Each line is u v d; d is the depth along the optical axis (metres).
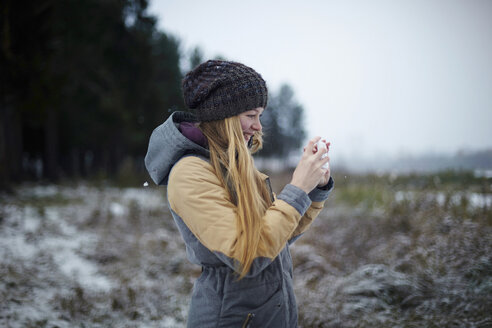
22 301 3.03
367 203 6.55
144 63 16.66
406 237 4.11
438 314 2.54
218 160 0.96
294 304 1.05
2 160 11.59
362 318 2.59
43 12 8.84
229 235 0.85
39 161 25.20
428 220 4.39
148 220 6.54
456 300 2.68
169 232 5.86
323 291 3.10
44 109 9.18
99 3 15.04
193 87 1.00
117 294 3.30
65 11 14.10
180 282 3.70
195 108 1.03
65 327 2.70
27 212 7.11
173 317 2.97
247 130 1.02
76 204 8.22
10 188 10.75
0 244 4.79
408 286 2.94
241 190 0.90
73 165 24.16
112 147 24.72
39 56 8.68
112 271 4.04
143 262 4.30
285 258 1.09
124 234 5.66
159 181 1.07
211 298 0.99
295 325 1.04
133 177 10.93
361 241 4.43
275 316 0.98
